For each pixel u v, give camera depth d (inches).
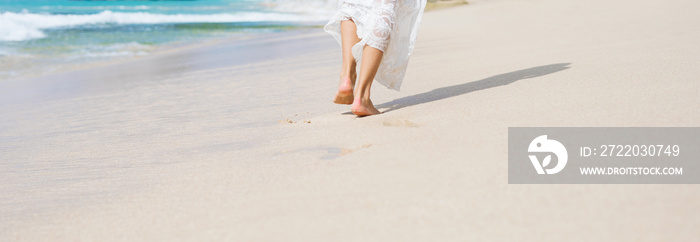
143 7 921.5
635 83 116.1
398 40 121.9
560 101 105.3
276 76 222.7
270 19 751.1
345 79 115.0
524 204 57.9
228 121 135.0
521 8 570.3
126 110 175.5
